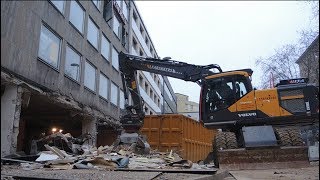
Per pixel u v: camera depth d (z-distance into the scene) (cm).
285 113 1157
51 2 1491
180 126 1576
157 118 1611
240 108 1196
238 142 1193
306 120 1179
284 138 1120
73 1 1789
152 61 1412
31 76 1266
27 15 1257
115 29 2730
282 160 1075
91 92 2014
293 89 1176
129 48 3200
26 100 1226
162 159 1063
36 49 1317
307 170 927
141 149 1283
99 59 2214
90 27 2072
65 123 2195
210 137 2092
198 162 1656
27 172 647
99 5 2305
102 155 1085
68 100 1630
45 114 1914
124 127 1341
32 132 2050
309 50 2714
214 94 1241
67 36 1670
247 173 862
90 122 1972
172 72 1381
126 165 870
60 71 1555
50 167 827
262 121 1174
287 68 3070
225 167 1076
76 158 962
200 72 1340
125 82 1431
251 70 1240
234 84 1227
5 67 1082
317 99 1155
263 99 1183
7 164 905
